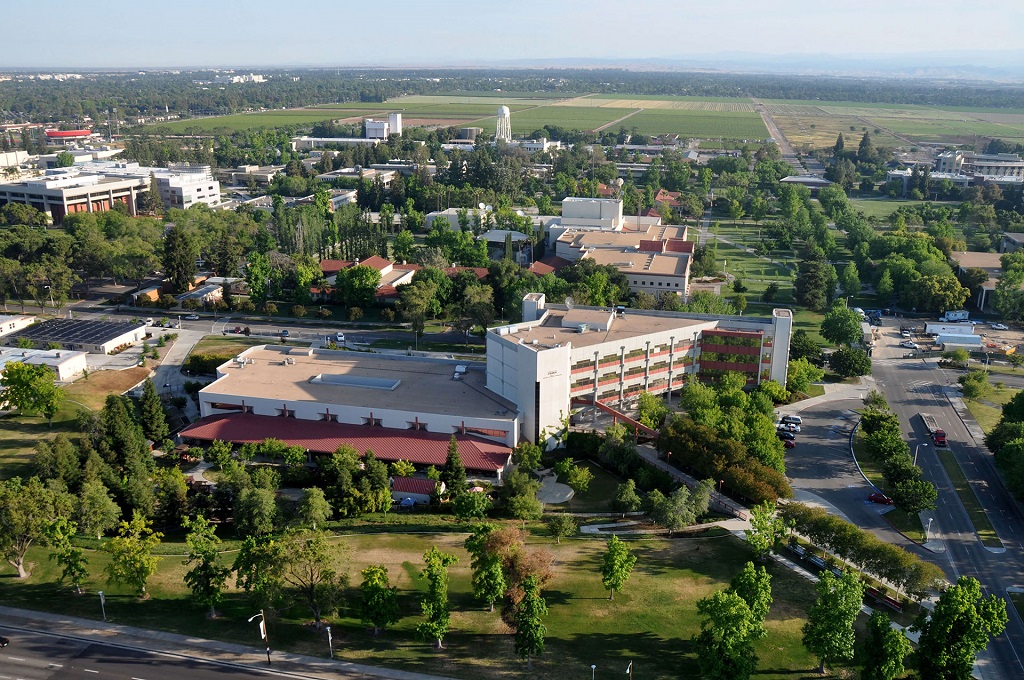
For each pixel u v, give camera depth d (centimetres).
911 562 12812
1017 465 16438
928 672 11012
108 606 12419
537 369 18500
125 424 17588
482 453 17888
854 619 11225
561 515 15112
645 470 17525
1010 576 14200
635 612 12575
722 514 16238
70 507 13950
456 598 12850
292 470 17312
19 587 12888
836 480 17700
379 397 19725
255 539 12938
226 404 19875
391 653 11494
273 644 11625
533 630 11025
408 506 16700
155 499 15562
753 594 11838
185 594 12812
